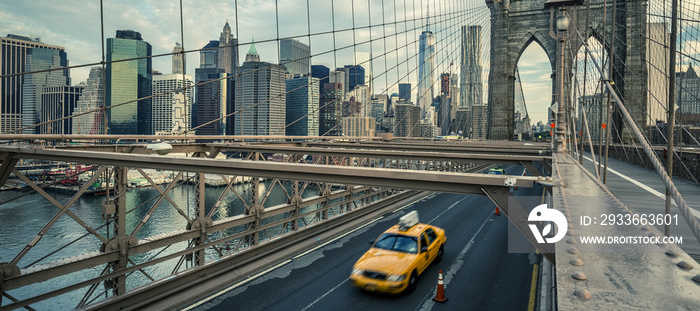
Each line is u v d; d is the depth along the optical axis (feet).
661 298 6.37
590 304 6.17
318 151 41.19
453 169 119.03
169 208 142.92
